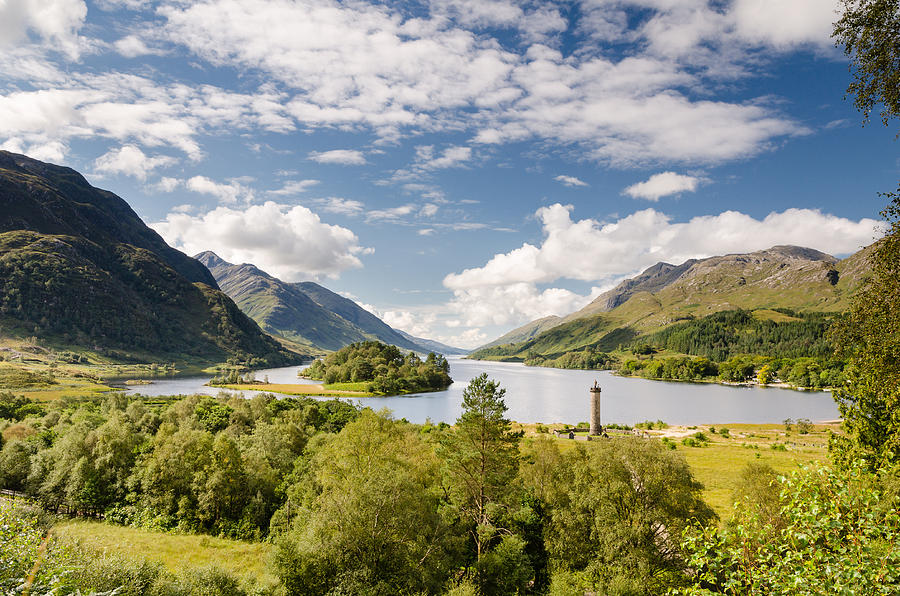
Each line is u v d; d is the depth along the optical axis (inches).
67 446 2422.5
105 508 2274.9
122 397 4557.1
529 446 2477.9
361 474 1786.4
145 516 2176.4
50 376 7805.1
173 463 2274.9
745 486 1273.4
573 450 2103.8
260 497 2220.7
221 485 2191.2
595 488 1528.1
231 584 1336.1
